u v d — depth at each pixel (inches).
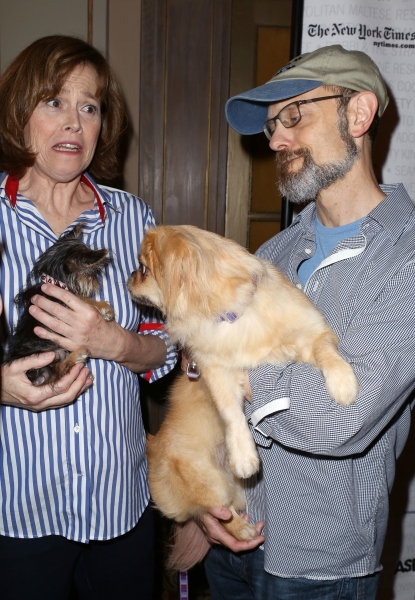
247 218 178.7
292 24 116.9
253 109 87.1
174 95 166.6
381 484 71.7
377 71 74.7
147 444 102.1
